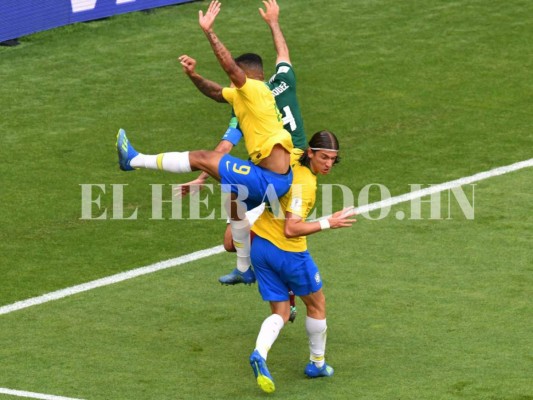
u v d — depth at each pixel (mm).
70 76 52594
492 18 59250
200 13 28578
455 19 59219
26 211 40250
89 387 28281
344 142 45969
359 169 43469
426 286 34062
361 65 53938
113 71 53219
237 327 31766
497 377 28328
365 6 61062
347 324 31703
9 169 43625
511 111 48938
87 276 35438
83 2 57969
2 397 27703
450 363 29219
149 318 32438
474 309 32469
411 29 58062
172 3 60812
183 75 52844
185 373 29062
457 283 34250
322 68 53594
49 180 42781
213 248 37438
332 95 50688
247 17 59312
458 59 54594
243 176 28219
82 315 32688
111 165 44125
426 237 37656
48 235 38500
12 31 55656
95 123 48031
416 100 50188
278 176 28031
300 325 31953
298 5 61156
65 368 29375
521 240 37219
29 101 50031
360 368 29156
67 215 40031
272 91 31672
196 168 29125
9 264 36281
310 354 28672
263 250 27984
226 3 61125
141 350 30406
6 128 47375
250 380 28656
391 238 37656
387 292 33719
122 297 33875
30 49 55156
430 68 53594
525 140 46000
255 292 34125
